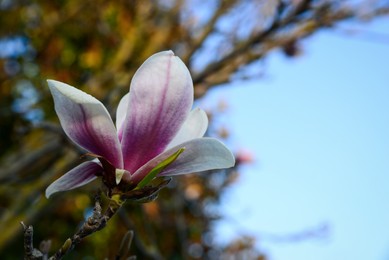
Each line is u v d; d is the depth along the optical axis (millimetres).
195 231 2105
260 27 1306
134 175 475
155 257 1271
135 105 478
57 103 460
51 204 1359
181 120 485
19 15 1970
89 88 1534
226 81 1337
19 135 1677
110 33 1724
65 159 1331
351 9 1273
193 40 1422
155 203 1690
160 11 1664
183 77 479
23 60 1985
